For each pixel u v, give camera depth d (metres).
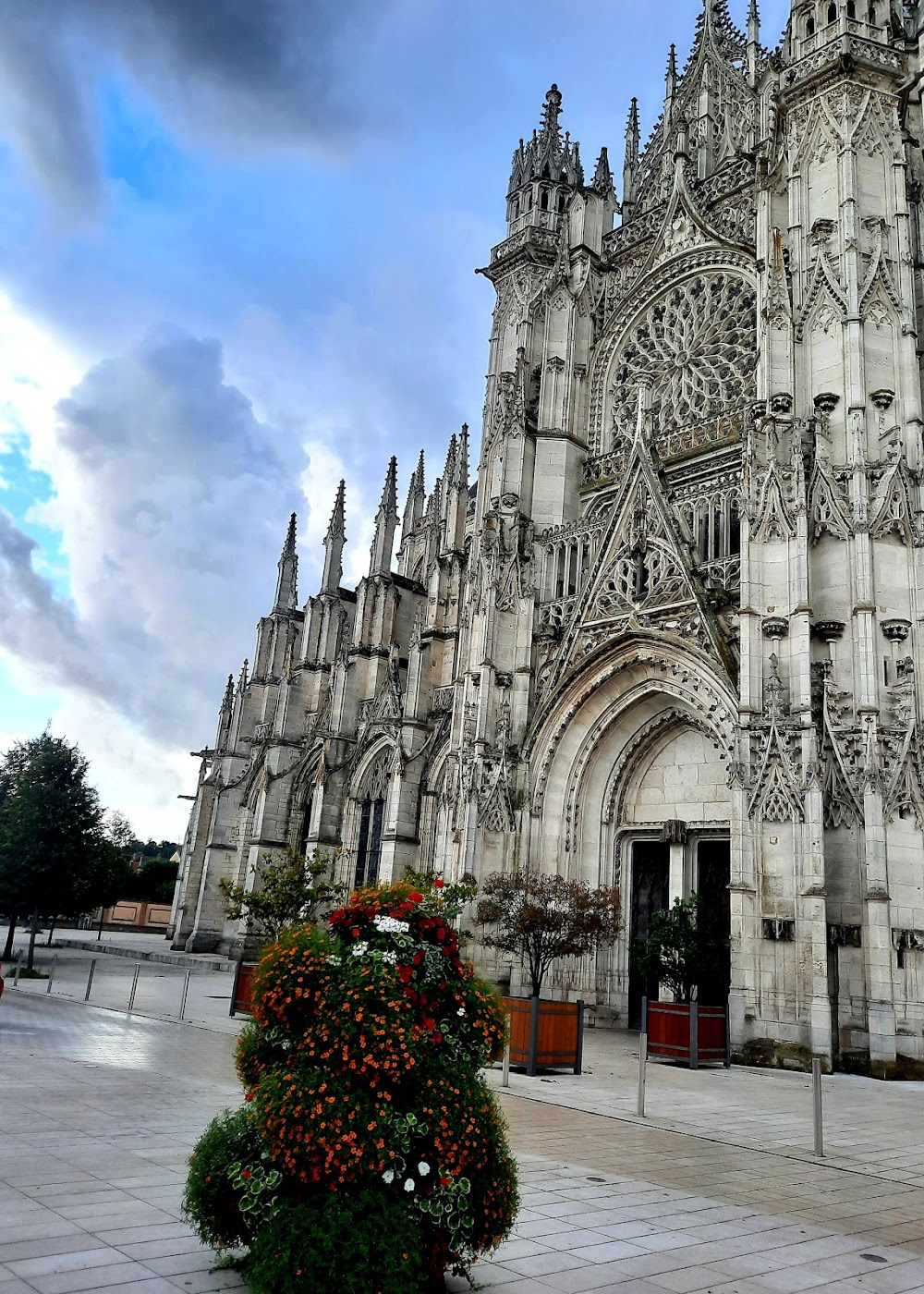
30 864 51.25
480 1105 8.77
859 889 28.23
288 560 77.38
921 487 31.92
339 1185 8.06
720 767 36.81
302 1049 8.69
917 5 42.06
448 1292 8.48
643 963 30.75
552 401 46.97
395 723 58.09
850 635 30.69
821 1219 11.59
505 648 42.53
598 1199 11.79
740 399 40.16
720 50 50.50
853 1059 26.66
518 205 54.34
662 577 37.12
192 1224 8.88
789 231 37.09
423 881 13.34
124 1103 15.80
